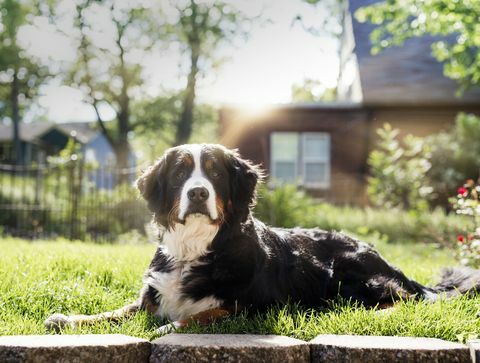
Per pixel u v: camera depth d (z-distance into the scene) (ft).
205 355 8.40
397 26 39.32
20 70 101.14
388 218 39.83
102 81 100.22
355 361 8.45
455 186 47.73
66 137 131.95
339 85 86.99
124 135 102.73
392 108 56.75
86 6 96.27
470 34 34.37
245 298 11.26
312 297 13.10
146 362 8.70
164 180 12.28
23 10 96.12
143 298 12.05
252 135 58.75
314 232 14.64
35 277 14.03
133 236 39.50
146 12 97.76
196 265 11.48
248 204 12.21
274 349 8.45
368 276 13.47
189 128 103.24
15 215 45.03
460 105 56.03
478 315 11.14
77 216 41.50
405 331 9.87
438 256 27.89
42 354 8.12
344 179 58.18
